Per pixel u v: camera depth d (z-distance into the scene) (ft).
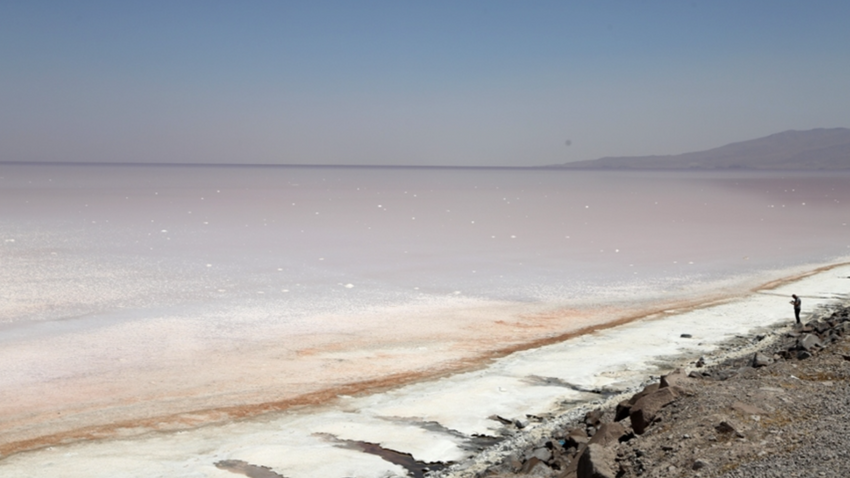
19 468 33.68
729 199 334.44
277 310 76.23
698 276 102.78
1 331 64.08
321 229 167.12
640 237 157.17
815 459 20.13
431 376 51.29
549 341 62.75
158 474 32.94
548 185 552.82
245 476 32.73
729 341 60.39
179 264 107.24
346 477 32.71
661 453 23.25
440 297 85.20
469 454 35.45
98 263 105.70
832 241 150.00
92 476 32.68
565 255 124.88
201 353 58.23
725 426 23.52
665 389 28.71
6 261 104.63
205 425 40.55
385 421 40.91
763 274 104.42
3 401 44.98
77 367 53.31
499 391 46.60
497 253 126.00
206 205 250.78
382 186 488.85
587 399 44.60
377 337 64.49
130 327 67.10
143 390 47.75
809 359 33.58
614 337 63.31
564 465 29.22
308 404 44.62
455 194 374.02
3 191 316.60
